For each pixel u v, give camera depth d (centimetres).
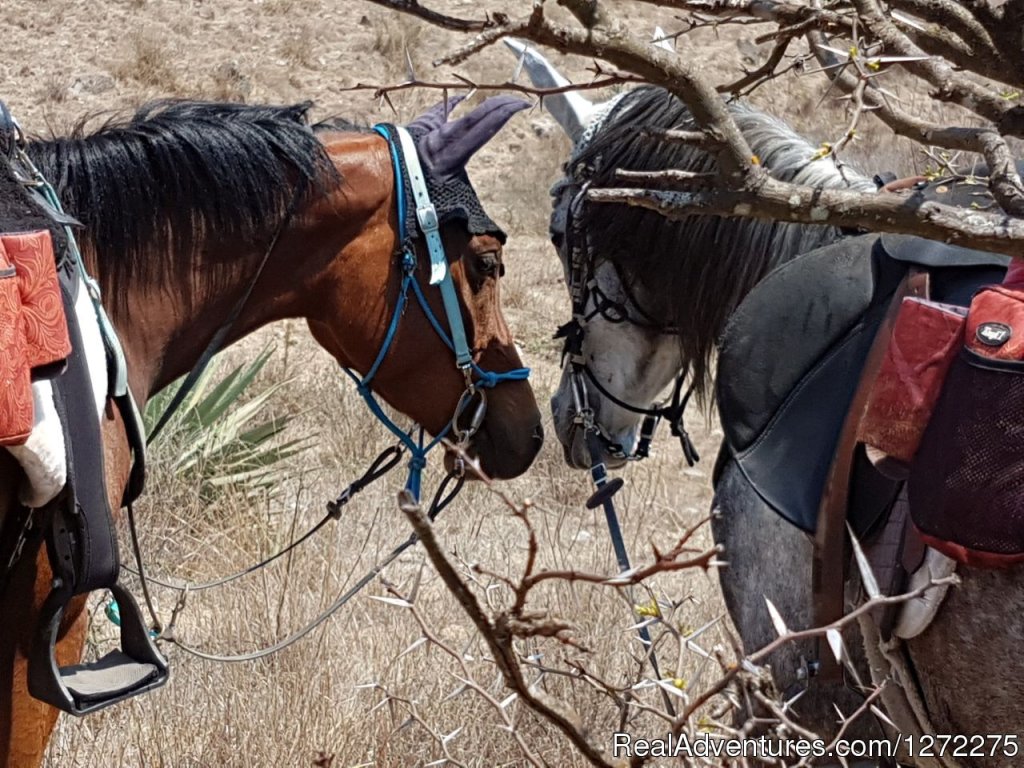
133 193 270
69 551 244
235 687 395
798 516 258
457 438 323
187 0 1453
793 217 184
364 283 301
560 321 944
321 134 305
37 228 235
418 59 1339
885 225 184
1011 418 220
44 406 231
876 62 186
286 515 576
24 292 224
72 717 392
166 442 573
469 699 387
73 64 1259
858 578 261
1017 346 222
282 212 286
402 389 319
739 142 182
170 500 547
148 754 368
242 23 1416
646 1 200
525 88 194
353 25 1440
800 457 264
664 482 695
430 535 144
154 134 278
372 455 657
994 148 194
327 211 292
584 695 384
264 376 757
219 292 283
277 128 286
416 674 402
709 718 204
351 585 495
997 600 229
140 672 267
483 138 307
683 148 308
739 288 311
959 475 224
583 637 412
